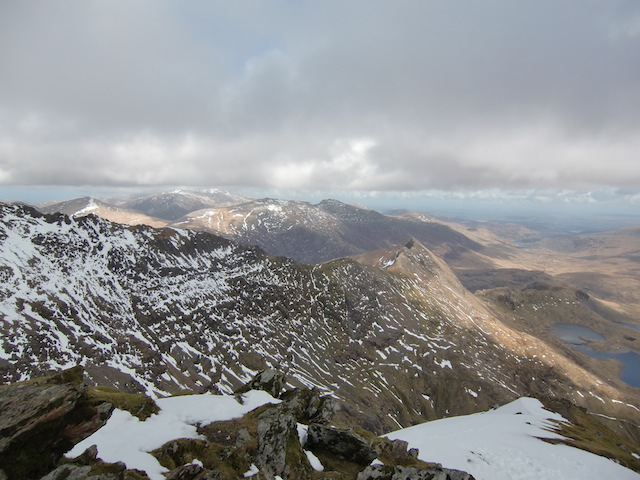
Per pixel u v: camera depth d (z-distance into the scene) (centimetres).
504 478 5872
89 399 3148
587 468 6619
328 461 4406
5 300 15938
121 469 2700
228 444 3722
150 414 3947
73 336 16312
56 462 2633
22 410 2591
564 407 12825
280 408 4550
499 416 11244
